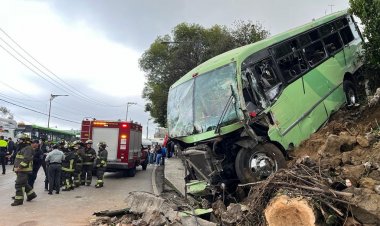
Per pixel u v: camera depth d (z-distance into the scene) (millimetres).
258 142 8180
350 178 6160
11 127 29406
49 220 9195
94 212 9812
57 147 13859
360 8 11836
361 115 9984
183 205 8219
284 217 5844
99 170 15648
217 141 8406
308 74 9781
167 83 31156
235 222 6664
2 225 8625
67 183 14438
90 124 19438
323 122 9672
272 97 8680
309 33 10523
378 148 6840
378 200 5422
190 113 9273
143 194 9195
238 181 8633
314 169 6527
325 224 5727
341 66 11047
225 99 8531
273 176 6406
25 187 11789
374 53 11438
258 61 8867
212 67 9078
